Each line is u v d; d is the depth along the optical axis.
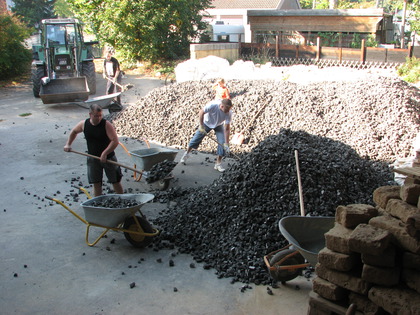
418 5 21.95
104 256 5.08
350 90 10.09
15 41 19.78
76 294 4.30
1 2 32.75
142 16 19.98
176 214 6.01
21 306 4.10
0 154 9.17
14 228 5.79
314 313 3.47
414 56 16.38
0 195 6.97
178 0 21.16
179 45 22.33
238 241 5.12
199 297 4.26
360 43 20.08
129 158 8.99
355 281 3.20
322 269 3.41
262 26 22.11
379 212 3.64
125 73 20.55
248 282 4.52
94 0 20.44
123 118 11.20
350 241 3.12
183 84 12.34
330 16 20.55
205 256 5.03
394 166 7.73
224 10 35.16
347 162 6.63
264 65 18.47
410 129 8.60
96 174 6.14
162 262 4.96
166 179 7.13
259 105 10.23
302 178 5.60
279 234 5.07
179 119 10.42
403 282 3.14
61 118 12.48
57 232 5.70
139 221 5.19
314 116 9.52
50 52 15.24
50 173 8.02
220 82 10.27
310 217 4.39
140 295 4.29
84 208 5.09
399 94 9.38
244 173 5.99
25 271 4.72
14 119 12.35
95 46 25.16
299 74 14.72
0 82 19.02
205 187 6.79
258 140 9.42
